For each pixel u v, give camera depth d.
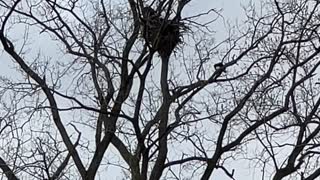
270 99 12.52
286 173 11.45
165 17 11.76
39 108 11.82
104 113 11.55
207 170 12.23
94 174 12.22
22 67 12.66
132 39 12.80
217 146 12.40
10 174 11.11
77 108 11.57
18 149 11.27
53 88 12.62
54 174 11.38
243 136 12.42
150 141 11.80
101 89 12.77
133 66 11.69
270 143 11.42
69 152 11.84
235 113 12.46
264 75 12.48
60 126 12.51
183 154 12.51
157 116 12.66
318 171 11.35
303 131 11.84
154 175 12.30
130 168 12.03
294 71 12.38
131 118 11.54
